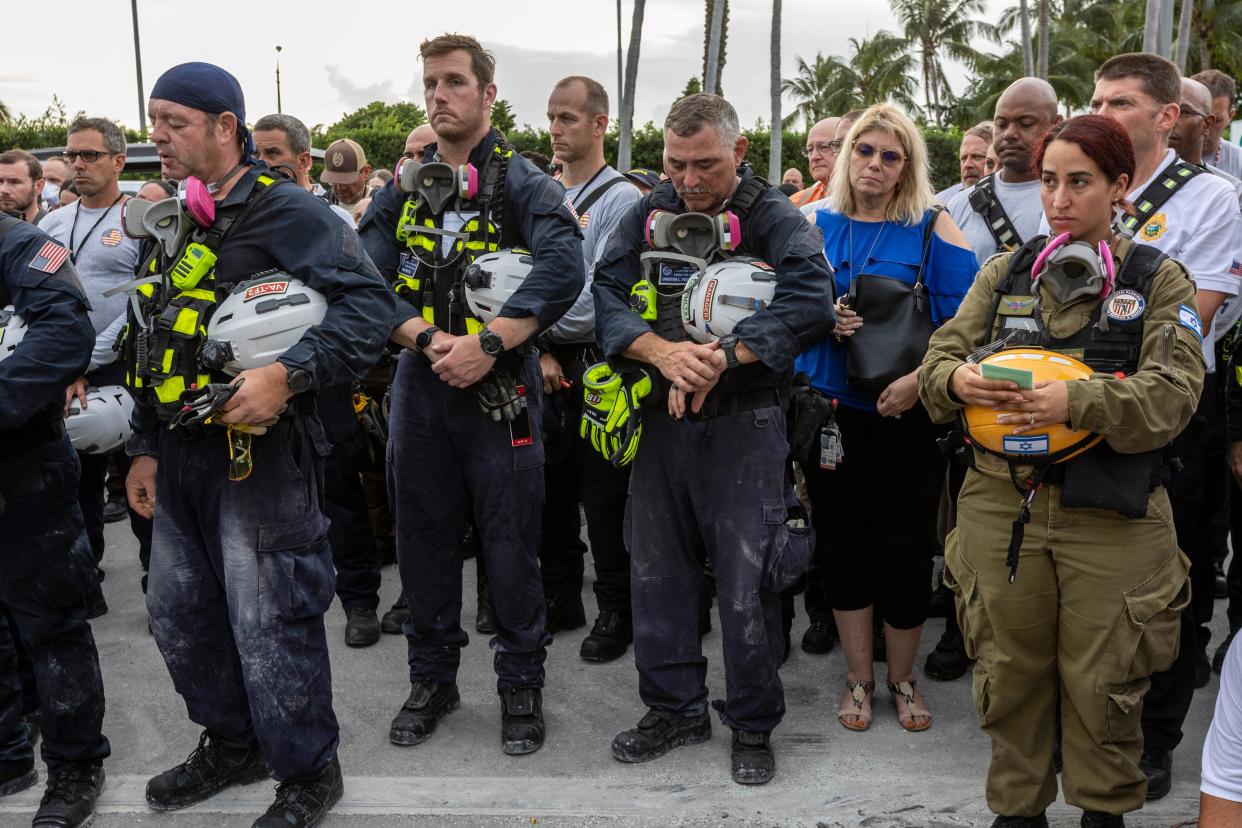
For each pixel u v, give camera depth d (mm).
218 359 2547
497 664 3375
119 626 4434
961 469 4438
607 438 3125
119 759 3311
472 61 3145
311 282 2650
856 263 3365
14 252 2770
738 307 2914
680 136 2924
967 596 2543
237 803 2986
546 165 5691
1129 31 45875
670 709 3268
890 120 3291
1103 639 2365
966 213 3963
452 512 3328
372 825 2859
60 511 2881
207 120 2613
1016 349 2381
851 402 3359
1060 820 2758
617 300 3127
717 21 12898
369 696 3723
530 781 3090
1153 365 2303
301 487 2775
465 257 3172
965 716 3496
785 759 3215
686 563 3195
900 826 2824
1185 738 3289
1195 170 3070
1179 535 3197
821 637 4070
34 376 2693
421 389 3227
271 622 2744
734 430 3002
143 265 2781
